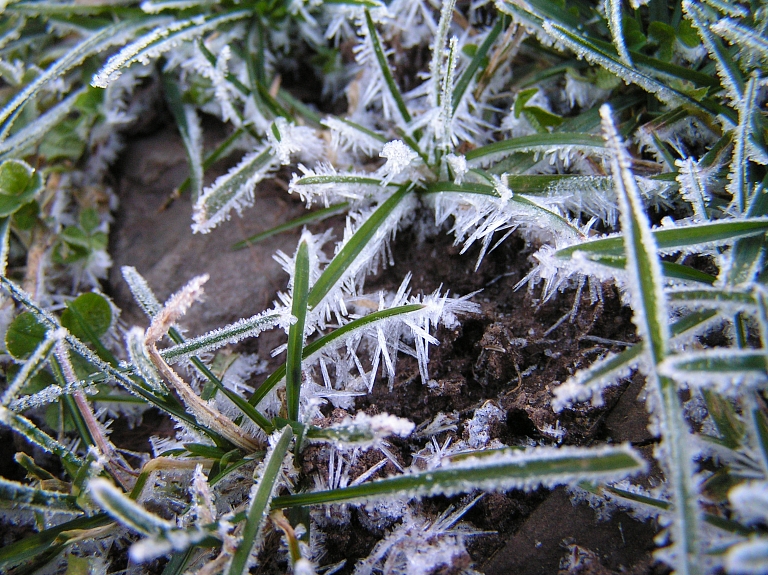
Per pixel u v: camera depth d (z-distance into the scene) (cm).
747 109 9
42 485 10
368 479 9
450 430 10
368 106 13
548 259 9
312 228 12
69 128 13
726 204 10
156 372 9
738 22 11
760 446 8
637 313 7
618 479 9
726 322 9
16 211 12
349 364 10
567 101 12
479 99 12
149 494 9
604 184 10
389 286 11
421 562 8
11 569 9
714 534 8
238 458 9
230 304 12
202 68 12
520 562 9
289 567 9
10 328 11
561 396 7
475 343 10
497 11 13
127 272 10
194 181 13
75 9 13
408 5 13
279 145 11
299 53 14
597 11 11
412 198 11
